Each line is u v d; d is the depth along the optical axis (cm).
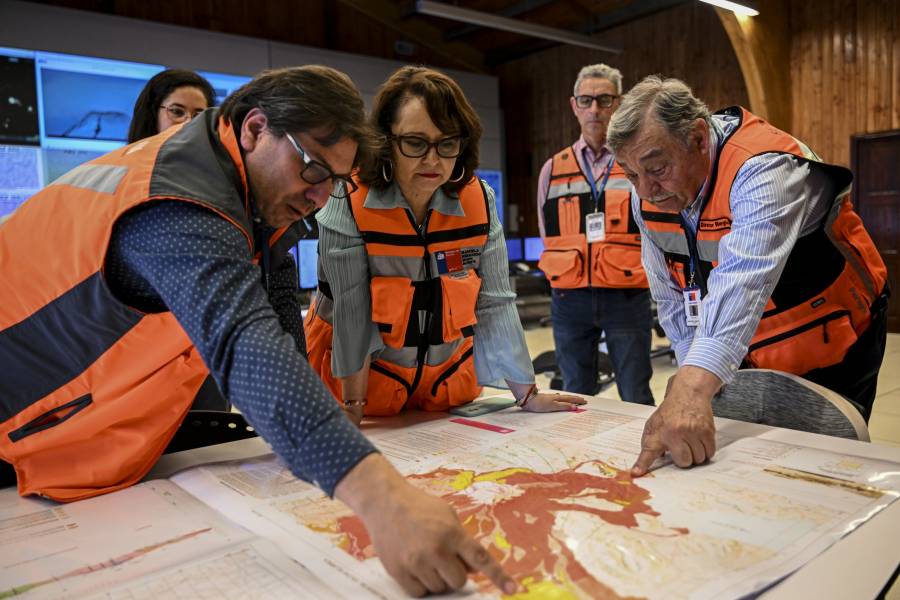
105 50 585
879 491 87
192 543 79
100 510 91
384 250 132
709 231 132
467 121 127
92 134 583
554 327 269
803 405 125
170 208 79
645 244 154
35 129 551
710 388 105
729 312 109
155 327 93
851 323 142
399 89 123
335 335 132
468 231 140
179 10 716
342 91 84
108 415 97
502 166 893
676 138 123
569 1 777
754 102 638
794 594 64
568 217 257
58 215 91
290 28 799
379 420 141
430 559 63
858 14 609
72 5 656
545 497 89
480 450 113
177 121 192
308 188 87
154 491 99
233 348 72
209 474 105
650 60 772
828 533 75
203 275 75
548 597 64
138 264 80
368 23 862
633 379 252
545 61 889
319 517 86
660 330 555
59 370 96
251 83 88
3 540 81
